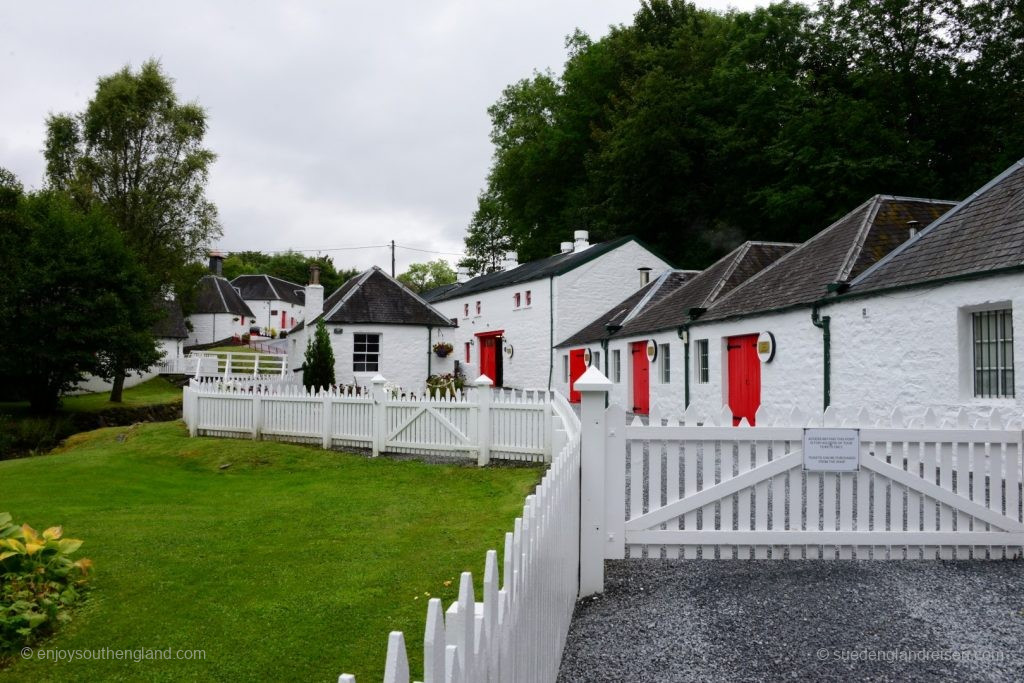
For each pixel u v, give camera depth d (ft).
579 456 18.62
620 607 17.22
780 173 104.47
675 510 19.53
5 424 73.05
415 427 43.73
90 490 36.19
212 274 238.89
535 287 110.22
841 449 19.75
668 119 113.60
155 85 119.34
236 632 17.24
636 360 78.18
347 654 15.94
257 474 41.98
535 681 10.76
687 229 122.31
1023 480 20.43
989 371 31.12
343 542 24.95
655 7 142.92
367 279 99.55
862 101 91.50
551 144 146.20
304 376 89.97
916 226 48.52
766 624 15.92
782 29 111.65
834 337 41.60
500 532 25.66
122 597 19.75
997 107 89.66
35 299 82.94
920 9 95.25
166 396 111.14
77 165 116.16
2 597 18.16
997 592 17.72
